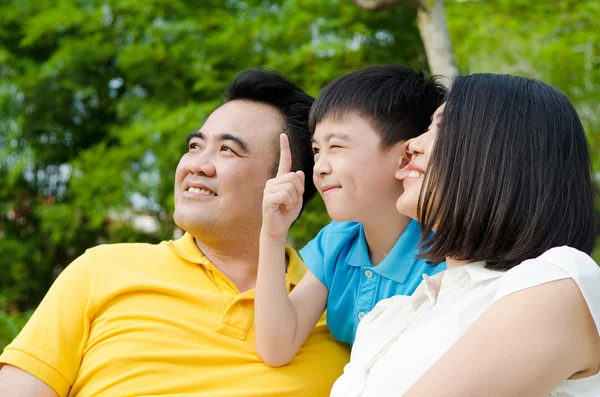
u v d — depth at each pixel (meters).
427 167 1.38
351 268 1.83
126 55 6.18
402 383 1.24
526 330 1.11
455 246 1.32
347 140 1.71
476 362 1.11
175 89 6.43
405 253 1.74
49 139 7.51
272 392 1.72
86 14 6.60
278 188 1.67
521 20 5.44
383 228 1.76
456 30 5.42
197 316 1.77
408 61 6.13
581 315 1.12
